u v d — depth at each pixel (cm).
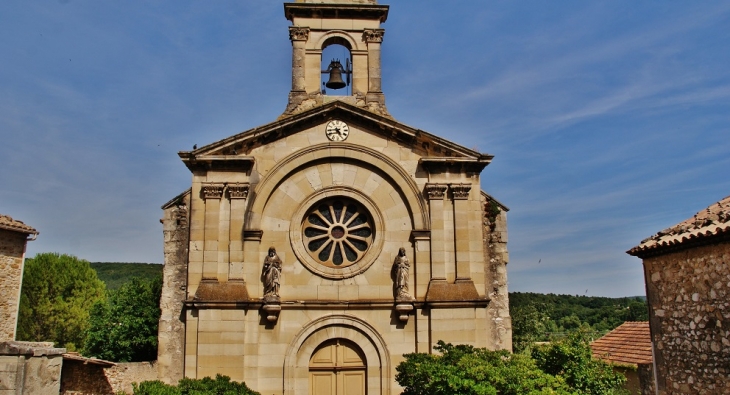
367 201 2253
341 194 2248
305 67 2434
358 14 2480
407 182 2261
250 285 2131
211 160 2186
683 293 1727
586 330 2009
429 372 1658
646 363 2423
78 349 5481
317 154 2258
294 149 2256
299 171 2255
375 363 2134
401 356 2134
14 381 1220
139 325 4291
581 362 1886
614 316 6150
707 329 1611
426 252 2212
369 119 2273
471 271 2214
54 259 5531
